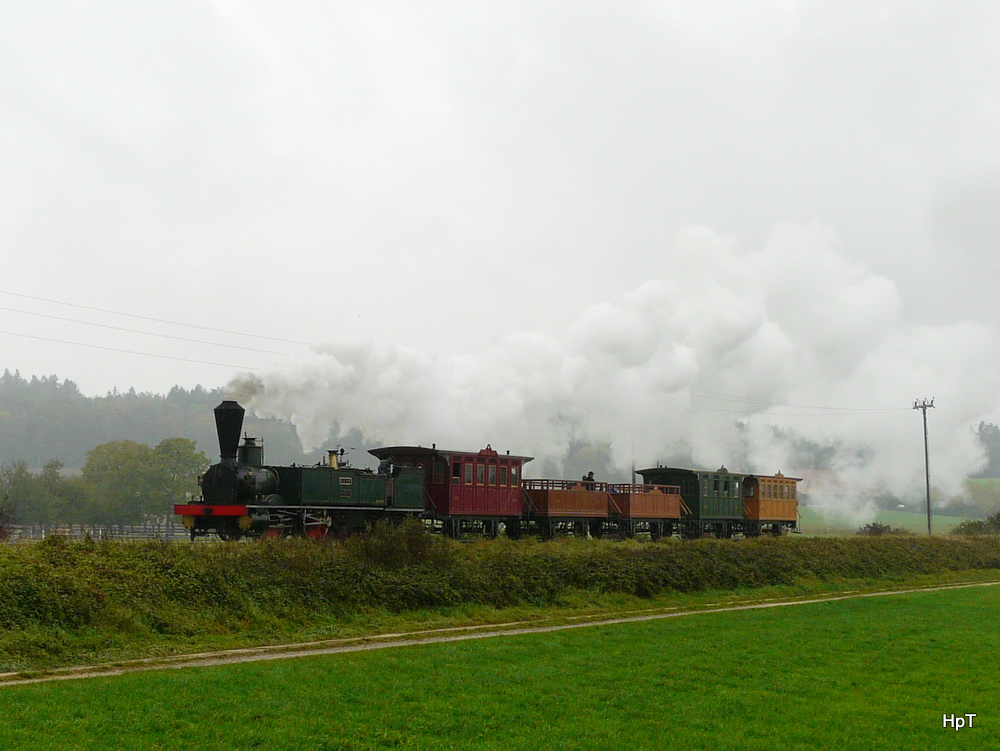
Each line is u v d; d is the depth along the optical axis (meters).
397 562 27.16
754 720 14.77
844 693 16.88
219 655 19.05
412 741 12.94
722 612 29.52
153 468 78.62
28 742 11.66
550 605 28.42
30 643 17.56
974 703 16.34
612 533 50.75
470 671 17.72
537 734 13.54
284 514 33.69
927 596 36.06
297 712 14.06
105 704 13.80
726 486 58.72
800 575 39.62
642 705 15.48
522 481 45.84
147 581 21.47
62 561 21.17
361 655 19.28
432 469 41.69
